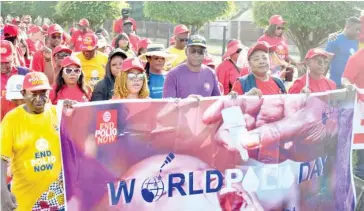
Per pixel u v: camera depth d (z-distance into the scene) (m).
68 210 4.38
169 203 4.68
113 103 4.40
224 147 4.78
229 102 4.75
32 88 4.27
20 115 4.34
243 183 4.89
